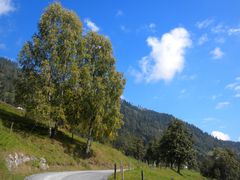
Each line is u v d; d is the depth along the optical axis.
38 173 33.59
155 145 132.25
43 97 49.16
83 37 57.59
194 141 96.06
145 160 144.62
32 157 37.94
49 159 43.41
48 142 50.75
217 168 131.75
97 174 39.84
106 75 57.97
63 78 52.72
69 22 54.72
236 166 134.00
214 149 138.75
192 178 94.88
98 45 58.97
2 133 35.22
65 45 52.00
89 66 56.47
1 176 22.41
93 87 55.56
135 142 160.00
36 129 55.06
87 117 56.16
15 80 52.22
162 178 42.53
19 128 50.56
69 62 53.19
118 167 62.44
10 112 62.78
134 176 37.25
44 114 48.88
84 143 64.75
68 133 69.88
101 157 61.44
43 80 50.31
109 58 58.44
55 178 29.75
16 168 31.08
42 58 51.94
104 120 56.94
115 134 58.53
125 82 58.22
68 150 53.22
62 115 51.28
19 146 37.00
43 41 52.59
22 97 50.47
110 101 56.66
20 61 52.22
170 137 94.12
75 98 54.59
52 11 54.03
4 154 29.39
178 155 91.94
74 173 38.78
